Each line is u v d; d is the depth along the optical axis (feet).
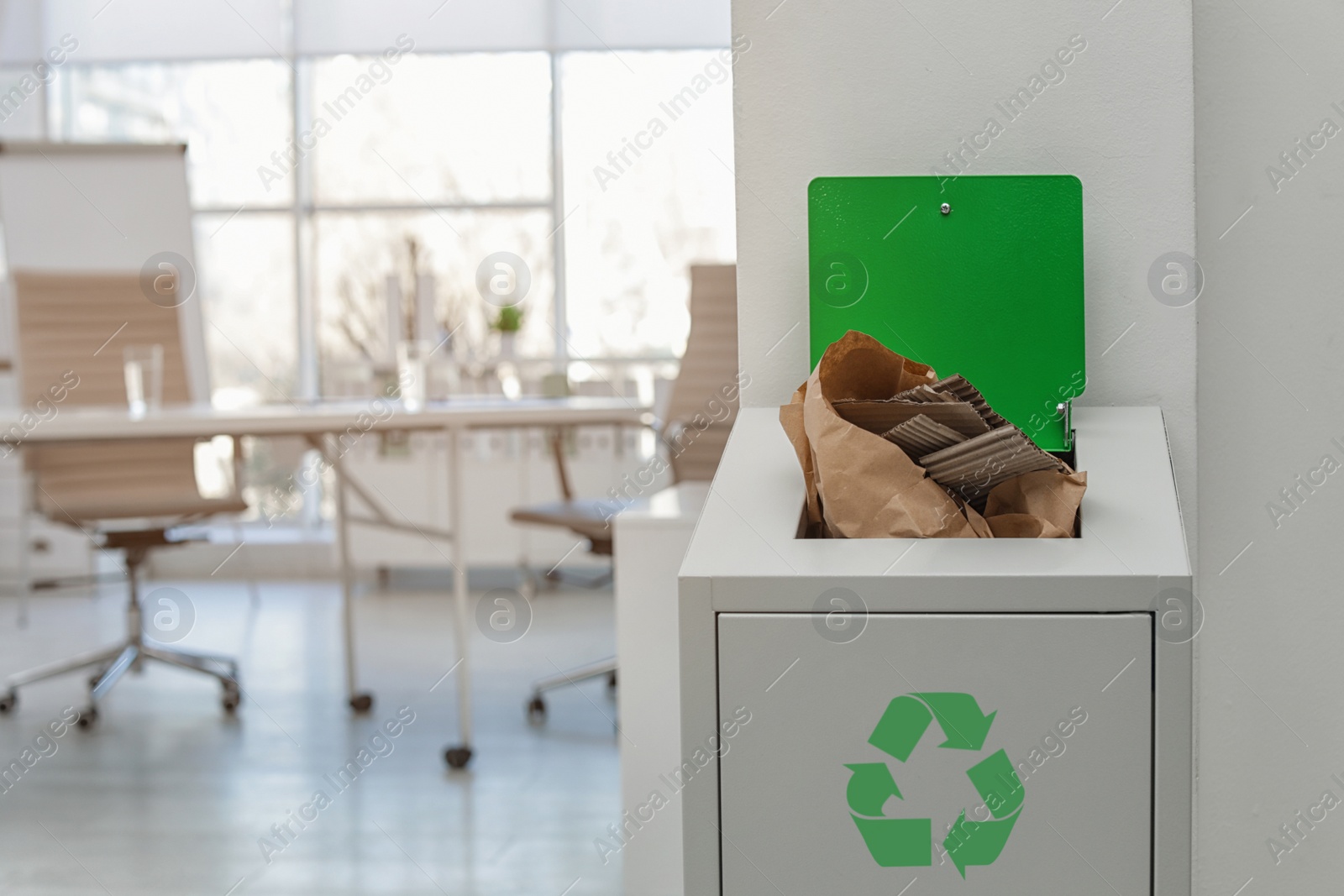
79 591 17.42
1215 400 4.40
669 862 5.56
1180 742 2.79
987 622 2.83
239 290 19.06
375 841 7.42
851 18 4.05
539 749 9.38
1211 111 4.37
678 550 5.54
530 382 15.84
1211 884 4.52
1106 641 2.80
